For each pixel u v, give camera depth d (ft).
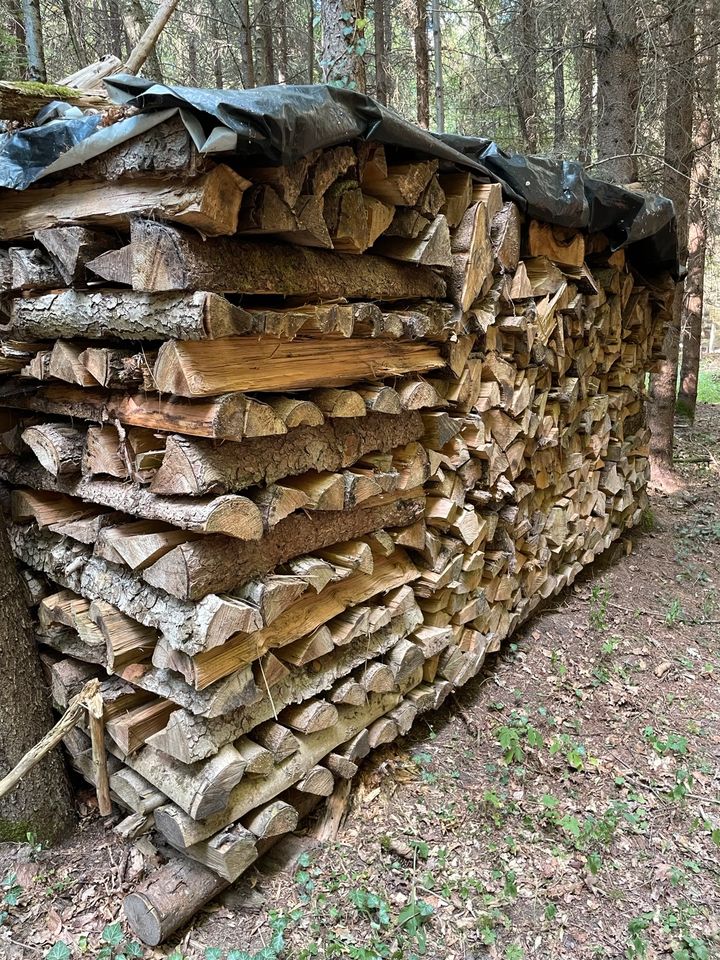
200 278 5.91
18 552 9.11
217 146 5.38
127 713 8.02
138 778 8.20
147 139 5.85
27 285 7.43
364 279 8.20
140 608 7.23
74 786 9.51
